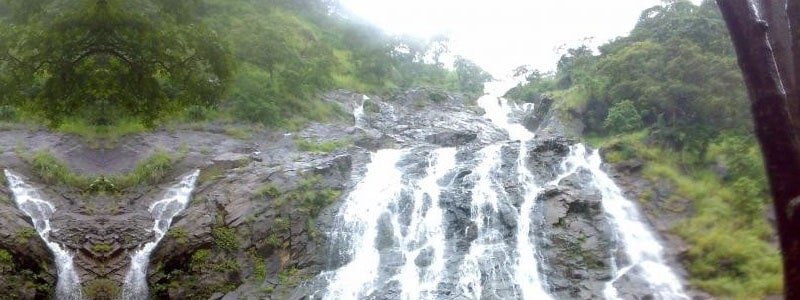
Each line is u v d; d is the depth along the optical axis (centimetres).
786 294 437
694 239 1752
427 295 1627
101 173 1775
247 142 2327
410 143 2662
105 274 1530
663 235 1806
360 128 2730
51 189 1677
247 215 1791
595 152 2230
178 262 1684
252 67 2900
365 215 1912
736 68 2219
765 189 1834
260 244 1747
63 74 1304
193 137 2238
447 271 1716
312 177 1995
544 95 3134
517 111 3509
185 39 1507
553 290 1641
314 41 3684
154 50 1341
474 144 2650
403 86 3847
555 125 2644
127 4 1537
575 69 3334
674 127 2184
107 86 1326
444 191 2011
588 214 1862
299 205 1867
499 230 1847
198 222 1748
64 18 1274
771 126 455
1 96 1318
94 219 1622
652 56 2498
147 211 1756
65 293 1501
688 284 1628
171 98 1493
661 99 2248
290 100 2783
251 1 3991
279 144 2361
